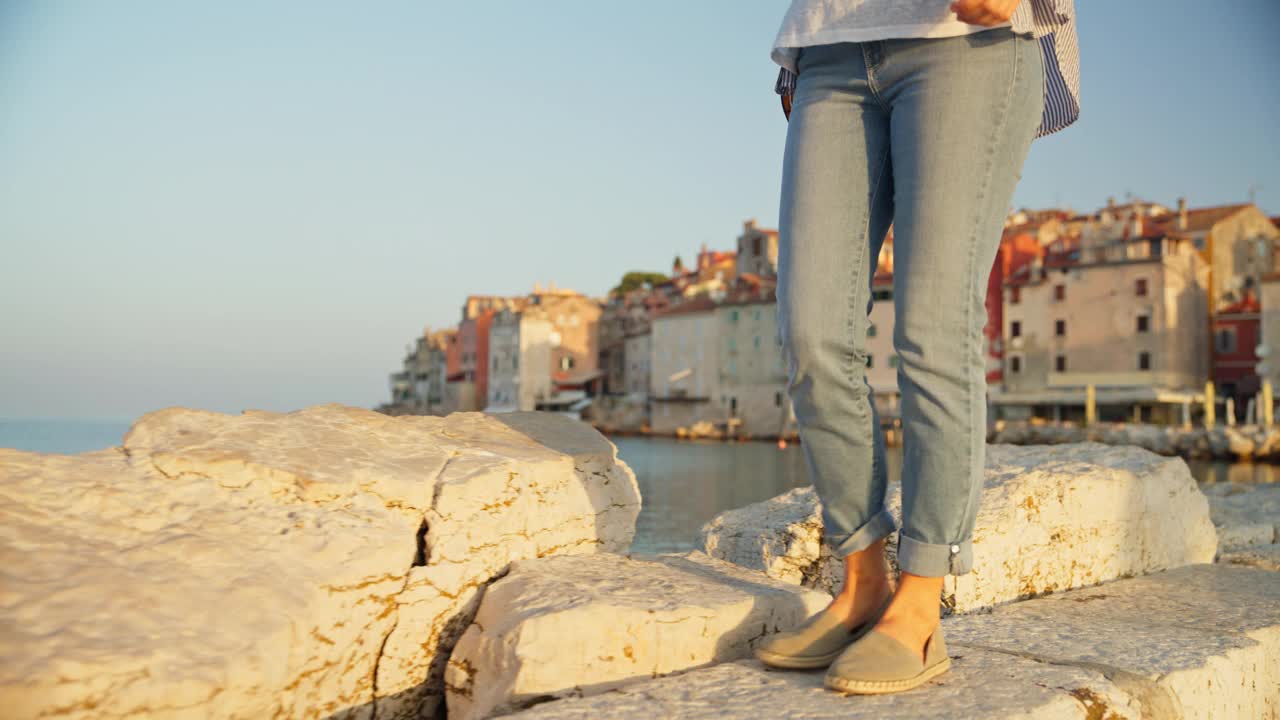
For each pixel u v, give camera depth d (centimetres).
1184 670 235
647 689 202
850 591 224
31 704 152
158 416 258
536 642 220
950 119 198
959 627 283
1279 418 5431
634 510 325
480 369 11031
